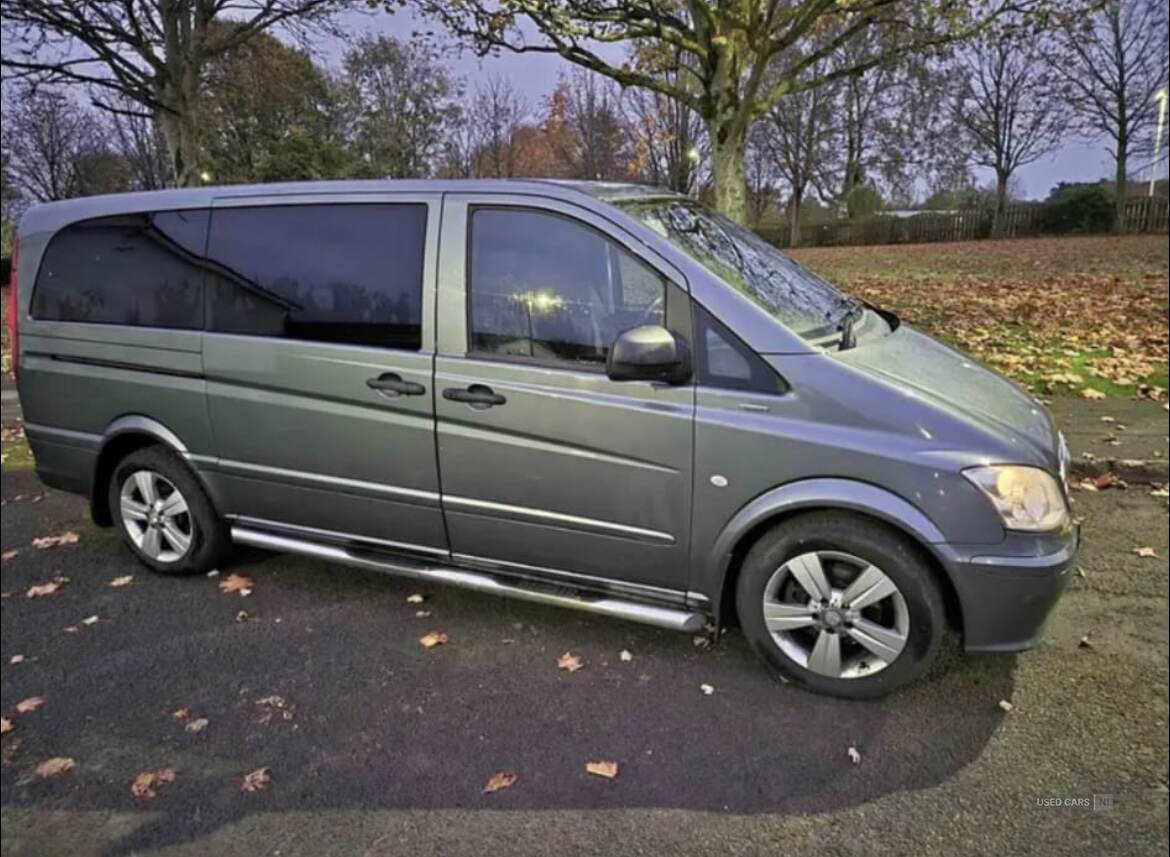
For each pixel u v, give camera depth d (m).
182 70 11.41
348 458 3.40
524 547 3.17
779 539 2.77
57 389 4.08
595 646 3.19
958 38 7.16
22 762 2.69
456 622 3.44
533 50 7.39
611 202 3.04
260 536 3.78
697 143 19.66
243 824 2.35
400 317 3.23
